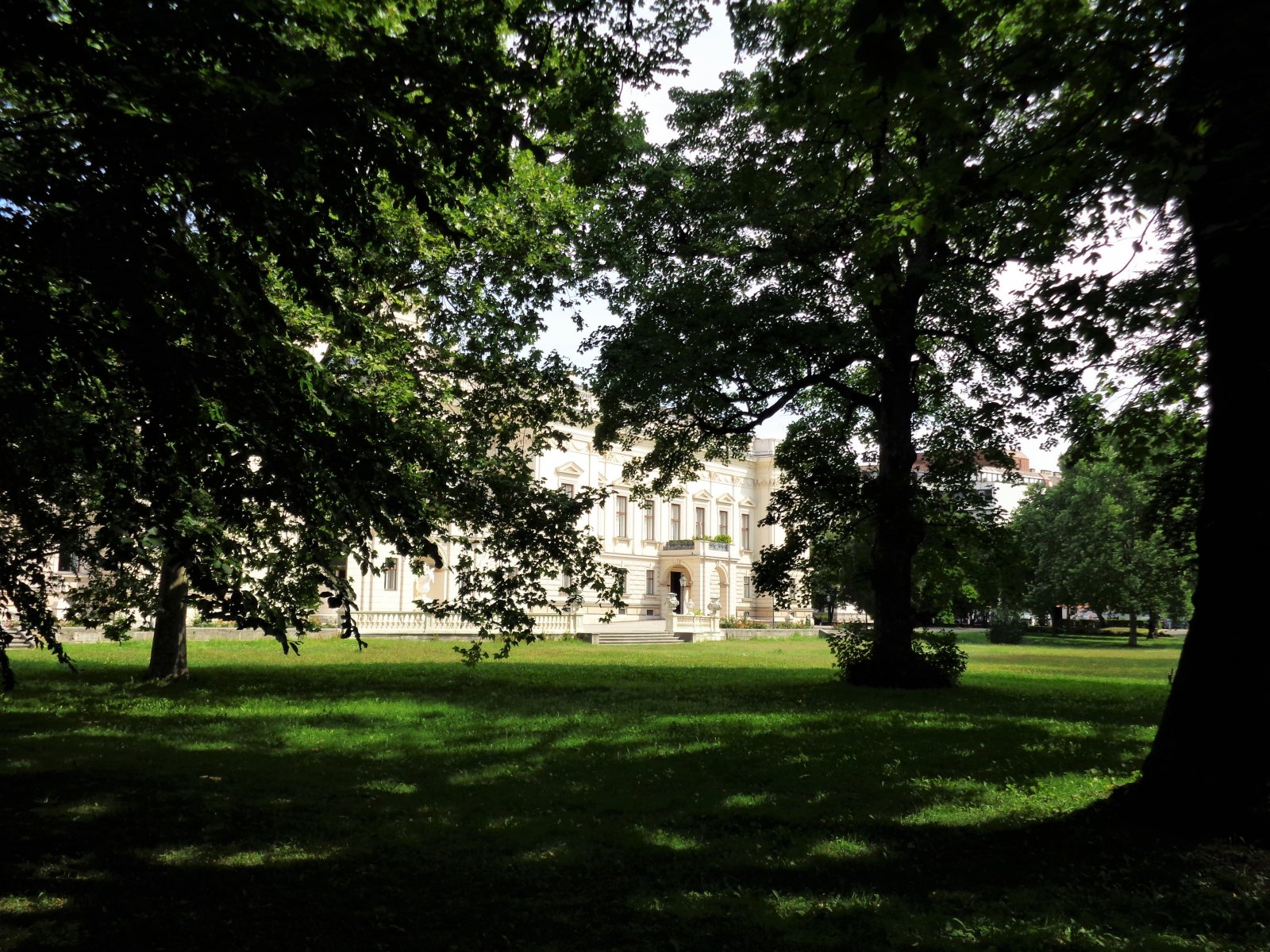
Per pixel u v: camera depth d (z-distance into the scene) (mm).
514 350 15617
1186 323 10766
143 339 5582
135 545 7465
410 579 41312
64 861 6090
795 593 19750
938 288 16391
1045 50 7062
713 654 33625
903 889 5879
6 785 8148
